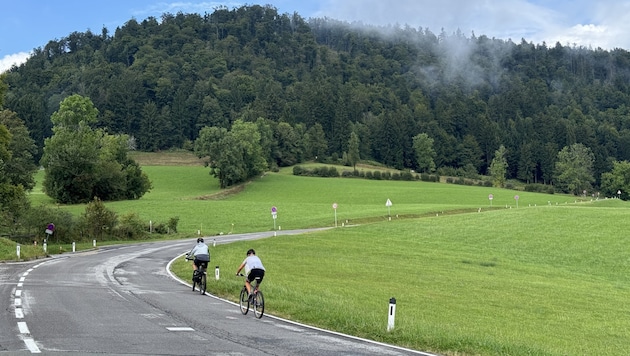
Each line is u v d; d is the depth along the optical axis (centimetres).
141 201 9550
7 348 1052
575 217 6347
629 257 4444
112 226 6044
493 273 3609
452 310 2173
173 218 6894
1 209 5294
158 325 1347
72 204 9406
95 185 9719
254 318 1538
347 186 13100
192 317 1495
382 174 15162
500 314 2183
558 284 3300
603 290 3200
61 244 5378
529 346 1305
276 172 15362
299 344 1175
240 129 13588
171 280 2547
